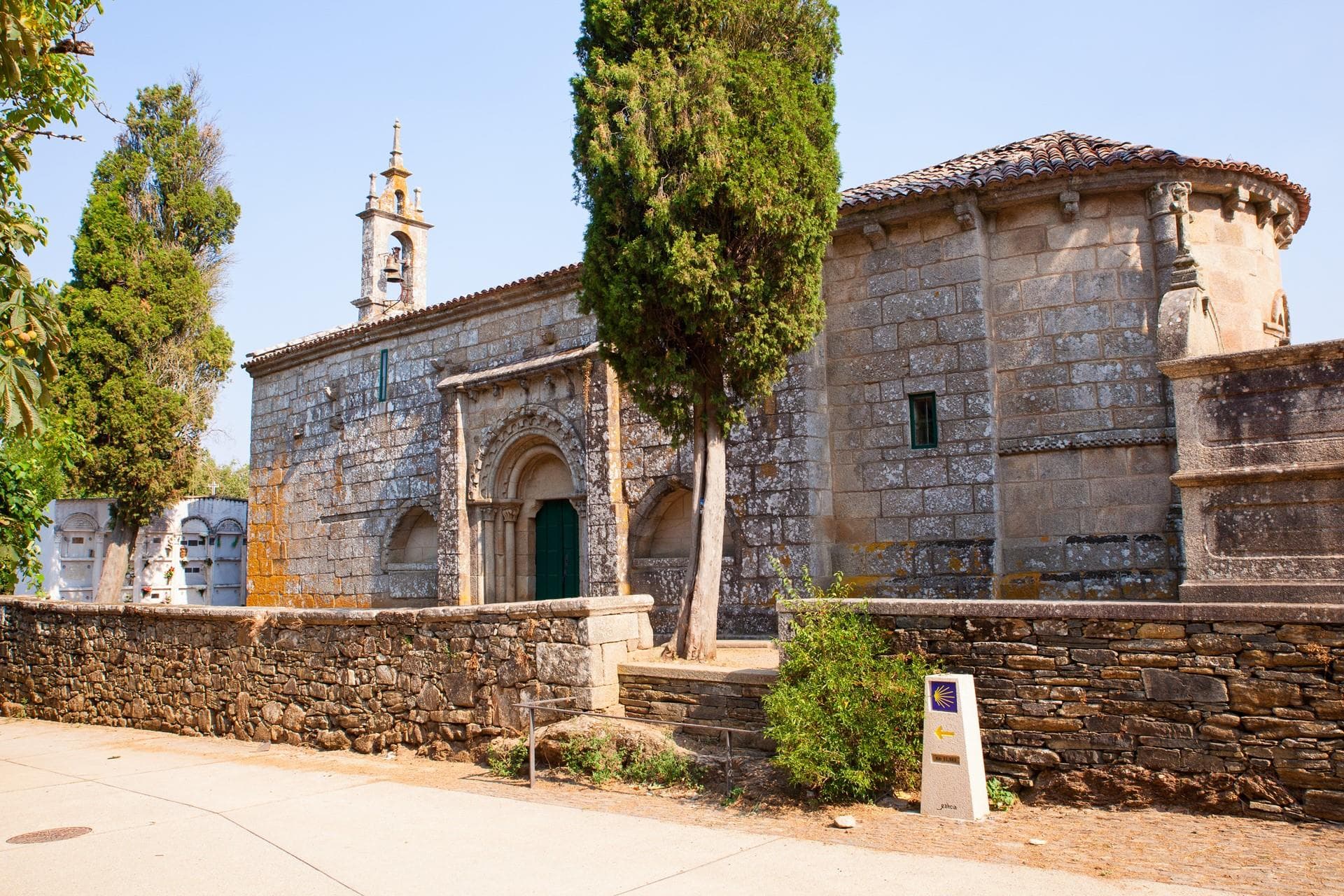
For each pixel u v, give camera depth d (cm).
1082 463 1410
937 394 1499
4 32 805
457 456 2139
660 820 830
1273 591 747
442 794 982
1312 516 747
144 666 1614
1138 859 651
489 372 2108
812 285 1207
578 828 813
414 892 659
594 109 1181
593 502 1858
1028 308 1461
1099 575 1373
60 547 2919
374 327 2417
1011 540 1448
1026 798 803
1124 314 1404
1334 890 576
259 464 2839
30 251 968
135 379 2883
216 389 3150
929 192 1471
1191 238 1412
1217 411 795
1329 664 690
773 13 1195
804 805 835
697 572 1173
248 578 2830
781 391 1590
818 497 1562
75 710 1730
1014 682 819
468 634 1166
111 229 2977
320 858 756
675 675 1028
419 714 1207
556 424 1975
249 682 1436
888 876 644
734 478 1636
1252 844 661
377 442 2423
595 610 1064
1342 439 738
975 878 630
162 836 848
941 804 783
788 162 1148
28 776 1193
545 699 1084
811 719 841
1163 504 1357
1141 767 758
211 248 3325
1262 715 713
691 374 1180
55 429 1980
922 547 1491
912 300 1531
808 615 912
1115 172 1394
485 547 2098
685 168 1145
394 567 2355
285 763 1220
